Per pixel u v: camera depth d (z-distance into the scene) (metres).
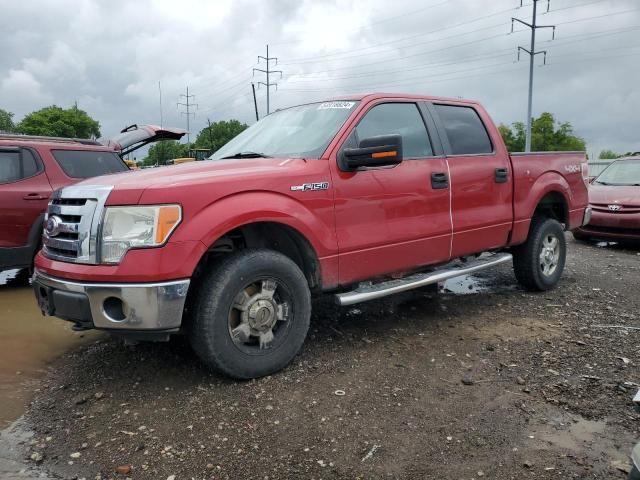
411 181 4.47
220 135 78.56
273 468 2.66
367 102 4.41
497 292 6.09
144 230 3.17
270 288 3.67
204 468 2.67
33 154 6.61
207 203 3.34
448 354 4.13
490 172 5.20
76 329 3.54
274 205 3.60
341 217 4.01
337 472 2.62
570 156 6.40
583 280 6.75
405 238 4.43
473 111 5.41
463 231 4.94
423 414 3.18
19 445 2.91
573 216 6.39
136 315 3.16
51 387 3.64
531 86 43.00
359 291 4.22
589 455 2.76
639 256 8.76
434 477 2.58
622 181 10.52
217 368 3.47
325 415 3.16
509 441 2.89
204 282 3.43
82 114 85.62
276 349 3.70
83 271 3.22
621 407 3.25
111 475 2.63
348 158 3.98
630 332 4.62
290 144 4.34
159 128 12.21
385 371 3.80
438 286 6.38
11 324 5.02
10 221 6.23
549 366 3.87
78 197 3.42
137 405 3.32
